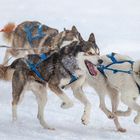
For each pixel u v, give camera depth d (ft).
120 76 32.83
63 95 33.42
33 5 94.79
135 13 89.97
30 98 42.04
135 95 32.86
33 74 33.65
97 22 79.82
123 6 96.68
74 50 33.65
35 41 48.34
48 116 36.73
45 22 77.97
